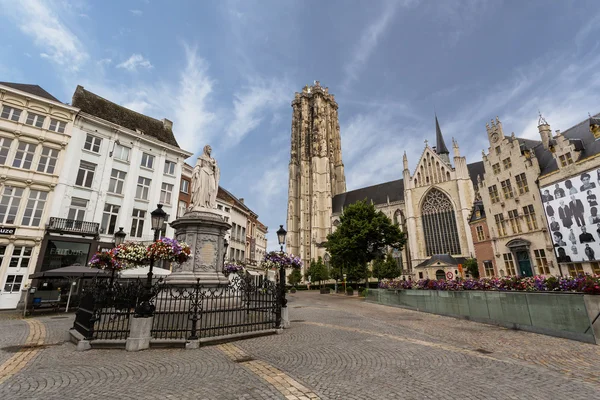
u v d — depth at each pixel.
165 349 8.05
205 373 6.08
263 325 11.09
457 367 6.54
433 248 61.66
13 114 23.78
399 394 5.00
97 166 27.55
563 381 5.63
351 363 6.83
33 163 23.92
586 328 9.26
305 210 89.88
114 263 10.30
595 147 22.98
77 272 16.92
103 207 27.19
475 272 46.78
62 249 24.00
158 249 9.41
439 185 62.88
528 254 28.23
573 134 26.39
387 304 24.08
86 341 8.16
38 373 6.14
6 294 21.08
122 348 8.13
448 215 61.31
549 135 29.02
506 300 12.52
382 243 40.22
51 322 14.38
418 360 7.10
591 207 22.55
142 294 8.58
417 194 65.75
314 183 87.12
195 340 8.26
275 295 11.31
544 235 26.72
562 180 24.94
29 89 26.05
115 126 28.94
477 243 35.56
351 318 15.37
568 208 24.33
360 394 5.00
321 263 69.06
